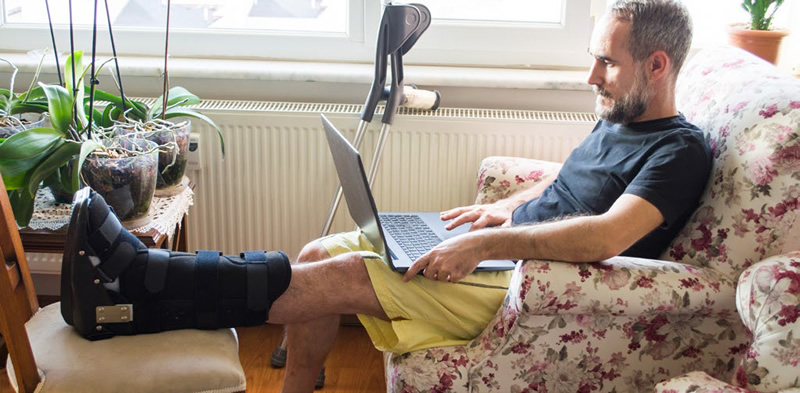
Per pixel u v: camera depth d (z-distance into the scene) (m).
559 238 1.43
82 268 1.35
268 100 2.33
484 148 2.22
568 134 2.20
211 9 2.40
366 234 1.69
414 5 1.98
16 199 1.63
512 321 1.45
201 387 1.32
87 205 1.36
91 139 1.66
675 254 1.58
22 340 1.25
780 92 1.53
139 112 1.91
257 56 2.42
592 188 1.68
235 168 2.24
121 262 1.37
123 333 1.39
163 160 1.81
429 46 2.40
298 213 2.30
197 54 2.42
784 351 1.25
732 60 1.77
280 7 2.40
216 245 2.32
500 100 2.33
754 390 1.27
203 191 2.27
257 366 2.16
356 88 2.32
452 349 1.52
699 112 1.72
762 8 2.09
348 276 1.54
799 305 1.26
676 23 1.56
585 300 1.41
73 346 1.35
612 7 1.61
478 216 1.85
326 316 1.57
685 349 1.51
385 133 2.10
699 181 1.53
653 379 1.52
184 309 1.41
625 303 1.41
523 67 2.42
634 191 1.50
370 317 1.58
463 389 1.49
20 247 1.30
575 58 2.41
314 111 2.20
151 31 2.39
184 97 2.01
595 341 1.48
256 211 2.29
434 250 1.51
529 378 1.50
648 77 1.59
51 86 1.70
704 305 1.45
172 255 1.44
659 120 1.62
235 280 1.43
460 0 2.38
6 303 1.24
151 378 1.30
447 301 1.55
